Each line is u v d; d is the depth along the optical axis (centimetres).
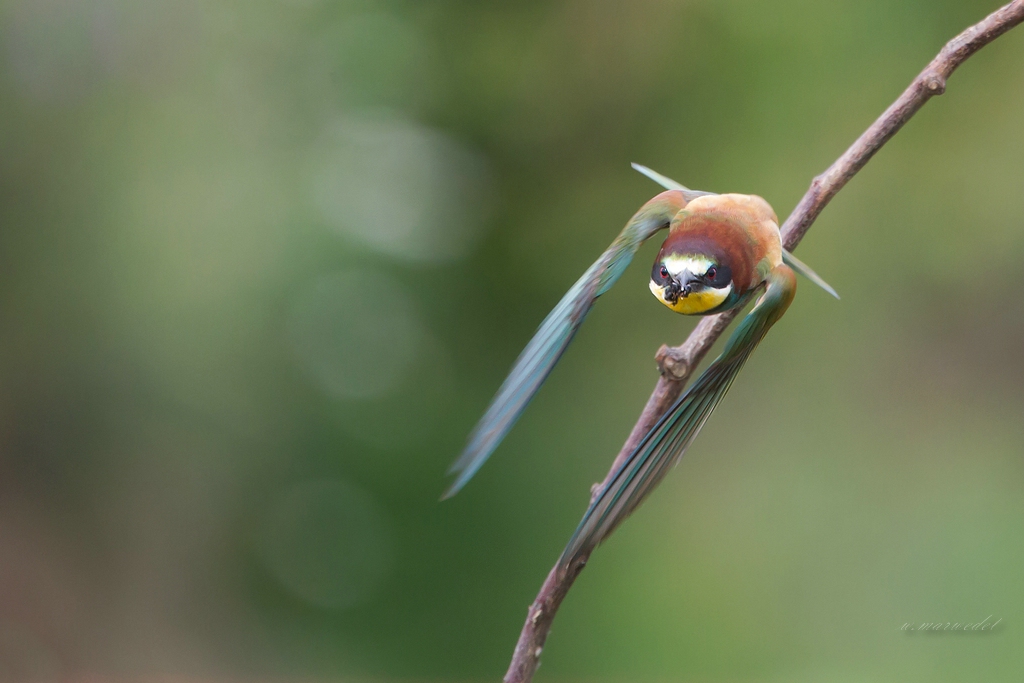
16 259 1114
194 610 1126
